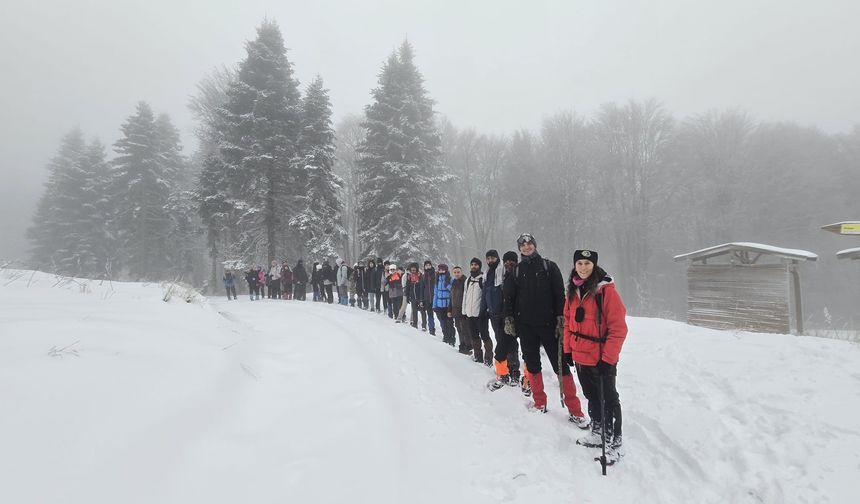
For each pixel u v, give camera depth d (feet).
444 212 84.17
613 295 11.19
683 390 14.80
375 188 79.41
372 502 8.78
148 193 104.83
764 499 8.87
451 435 12.13
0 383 8.13
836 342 18.35
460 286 23.31
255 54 77.30
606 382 11.19
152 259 104.94
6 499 6.07
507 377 16.87
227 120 74.79
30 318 12.15
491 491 9.44
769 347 18.11
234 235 77.41
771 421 11.75
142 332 13.67
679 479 9.93
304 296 57.16
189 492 8.02
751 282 38.96
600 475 10.16
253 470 9.31
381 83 84.12
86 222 121.80
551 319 13.55
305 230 73.51
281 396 13.51
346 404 13.30
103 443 8.00
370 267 42.09
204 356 13.99
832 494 8.61
